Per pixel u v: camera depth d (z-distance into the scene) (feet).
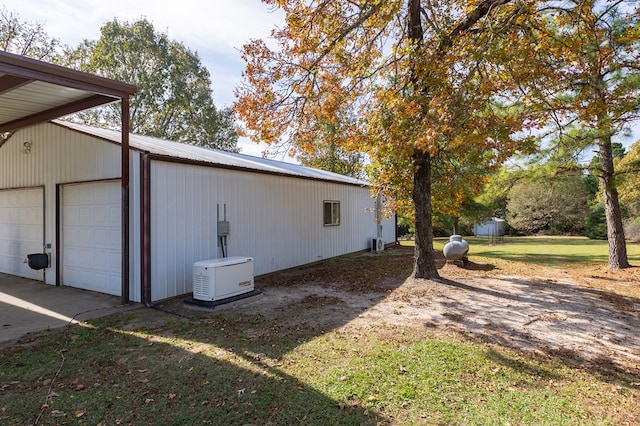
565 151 29.73
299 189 36.19
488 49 18.53
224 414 9.60
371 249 51.57
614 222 33.22
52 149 26.94
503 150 18.53
